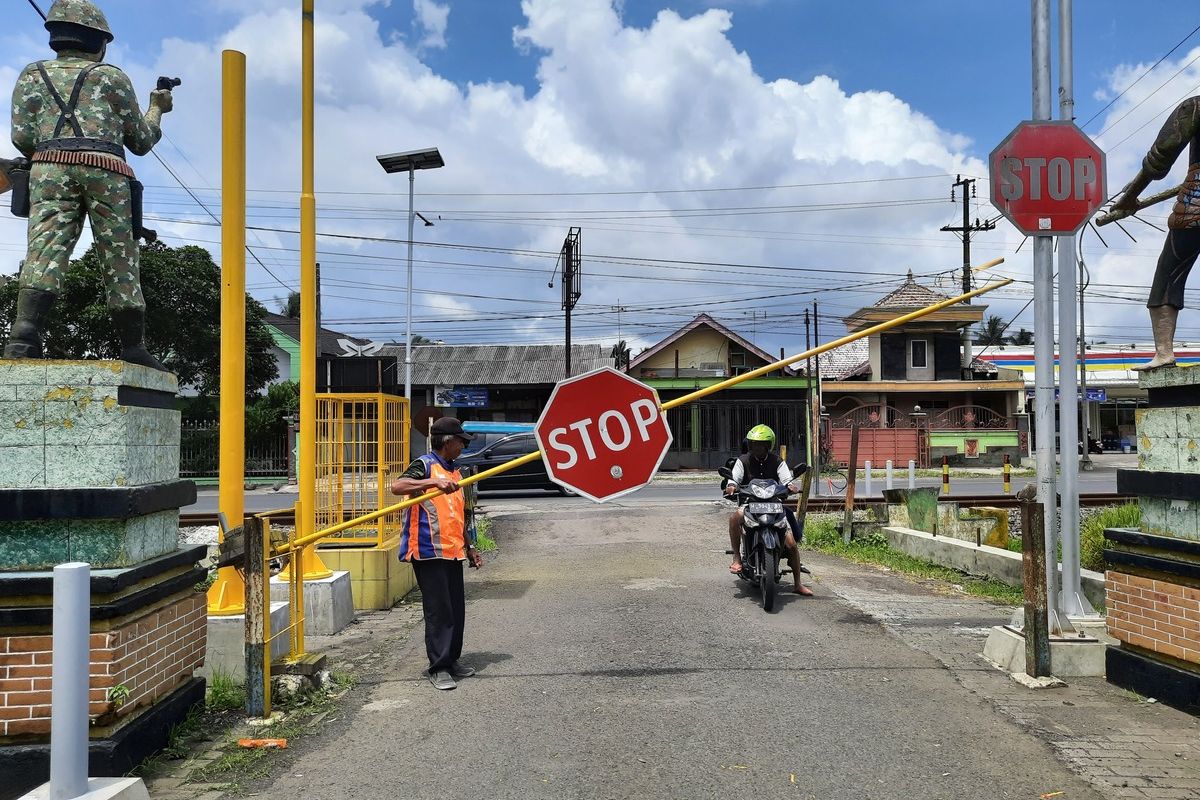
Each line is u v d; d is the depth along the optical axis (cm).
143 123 468
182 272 2806
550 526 1423
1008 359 4453
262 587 477
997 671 540
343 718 472
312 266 716
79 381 395
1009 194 569
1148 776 371
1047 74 589
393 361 1580
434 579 534
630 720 454
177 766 405
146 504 409
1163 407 485
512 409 3541
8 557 389
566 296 3025
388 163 2414
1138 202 554
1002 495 1880
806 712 461
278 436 3027
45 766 367
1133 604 500
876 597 799
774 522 754
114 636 379
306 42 708
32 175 436
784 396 3394
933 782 368
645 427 485
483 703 491
